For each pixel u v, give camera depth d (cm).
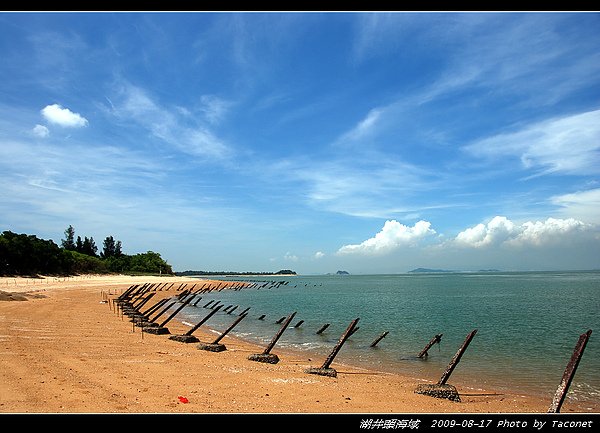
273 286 13075
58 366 1277
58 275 10106
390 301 6288
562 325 3403
